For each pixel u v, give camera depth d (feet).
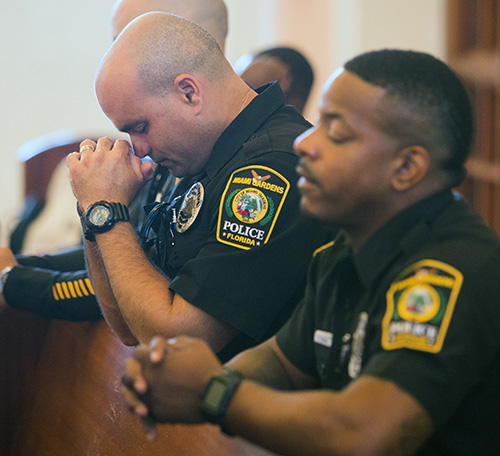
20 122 35.99
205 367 7.26
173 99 11.30
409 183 7.32
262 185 10.71
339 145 7.35
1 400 13.96
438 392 6.62
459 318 6.77
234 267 10.43
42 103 36.09
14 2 35.14
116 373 11.82
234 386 7.07
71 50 35.96
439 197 7.45
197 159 11.64
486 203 31.65
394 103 7.21
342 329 7.72
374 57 7.48
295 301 10.64
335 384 7.68
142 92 11.23
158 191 13.98
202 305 10.32
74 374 12.99
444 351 6.68
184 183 12.41
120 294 10.82
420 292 6.92
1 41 35.35
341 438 6.50
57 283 13.64
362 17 33.17
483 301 6.86
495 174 31.01
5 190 36.04
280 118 11.59
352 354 7.51
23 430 13.78
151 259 12.09
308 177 7.50
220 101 11.52
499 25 30.66
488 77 31.14
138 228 14.05
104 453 11.19
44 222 23.13
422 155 7.27
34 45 35.63
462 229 7.27
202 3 14.64
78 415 12.33
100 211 11.34
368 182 7.31
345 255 7.84
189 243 11.29
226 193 10.85
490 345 6.87
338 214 7.47
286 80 17.06
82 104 36.40
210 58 11.55
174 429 9.72
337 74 7.57
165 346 7.44
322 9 34.27
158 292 10.64
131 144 12.02
